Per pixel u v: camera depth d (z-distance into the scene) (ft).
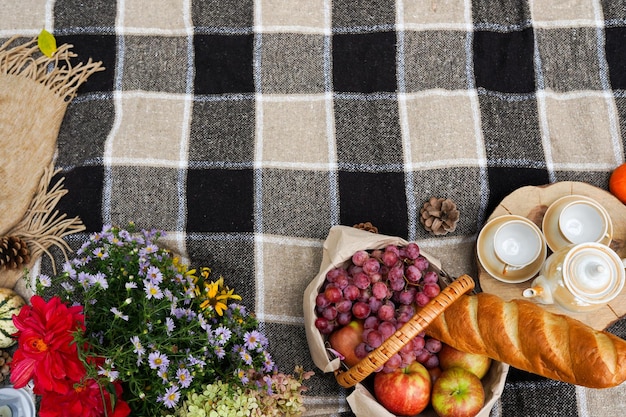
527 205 3.44
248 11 3.92
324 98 3.83
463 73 3.88
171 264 3.13
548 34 3.96
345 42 3.91
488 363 3.14
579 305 2.97
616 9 3.97
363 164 3.74
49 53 3.72
